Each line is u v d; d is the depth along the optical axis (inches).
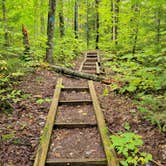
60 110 305.1
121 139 204.7
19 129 249.9
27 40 501.4
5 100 296.0
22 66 430.0
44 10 768.3
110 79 418.6
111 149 204.2
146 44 509.7
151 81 333.7
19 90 333.1
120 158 195.6
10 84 347.9
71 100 327.9
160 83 307.6
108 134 231.8
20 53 486.0
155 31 432.8
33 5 685.9
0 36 488.4
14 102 305.7
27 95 329.1
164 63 344.5
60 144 226.4
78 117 282.0
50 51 520.1
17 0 542.6
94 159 196.7
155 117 241.1
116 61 653.9
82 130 255.0
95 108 294.4
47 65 468.8
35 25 798.5
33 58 497.4
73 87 377.7
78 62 693.3
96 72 526.3
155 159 195.5
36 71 442.9
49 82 399.5
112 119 269.0
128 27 611.2
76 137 239.8
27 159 201.3
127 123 253.6
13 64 403.5
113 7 986.7
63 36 840.9
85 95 356.5
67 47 757.9
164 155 198.8
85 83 410.3
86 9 1531.7
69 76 449.4
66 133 248.5
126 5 640.4
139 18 534.6
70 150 215.5
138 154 201.6
